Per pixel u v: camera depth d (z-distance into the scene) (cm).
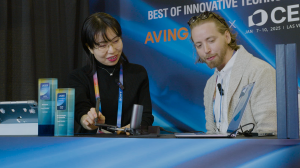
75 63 327
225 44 196
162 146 94
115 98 191
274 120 159
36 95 299
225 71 195
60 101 130
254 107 166
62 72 318
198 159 91
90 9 343
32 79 291
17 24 295
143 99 196
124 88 193
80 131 190
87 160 103
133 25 321
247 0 268
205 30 197
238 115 130
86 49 192
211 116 201
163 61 304
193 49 291
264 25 261
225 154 88
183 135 106
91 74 194
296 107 91
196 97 288
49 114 131
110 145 101
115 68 196
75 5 326
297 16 249
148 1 315
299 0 248
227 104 183
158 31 308
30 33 293
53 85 133
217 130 190
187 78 293
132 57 319
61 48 320
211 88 205
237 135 126
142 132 130
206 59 201
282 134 91
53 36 316
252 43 265
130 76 197
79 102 180
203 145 91
